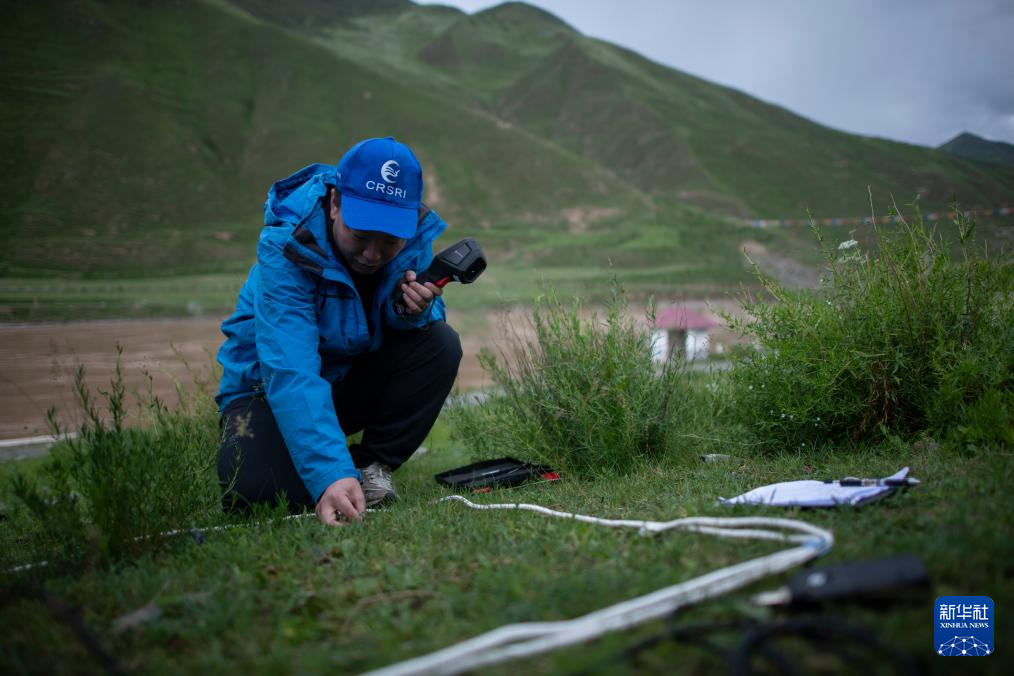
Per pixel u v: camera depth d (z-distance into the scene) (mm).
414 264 2883
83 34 120000
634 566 1735
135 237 74625
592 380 3256
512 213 102062
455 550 2014
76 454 2330
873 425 3059
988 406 2625
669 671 1209
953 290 3031
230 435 2818
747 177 157000
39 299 35625
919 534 1693
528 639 1364
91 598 1862
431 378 3117
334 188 2615
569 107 194625
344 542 2135
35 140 88500
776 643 1257
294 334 2594
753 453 3230
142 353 15289
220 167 100375
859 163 167500
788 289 3490
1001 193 152000
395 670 1230
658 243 84312
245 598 1729
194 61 124438
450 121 120062
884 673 1143
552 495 2764
